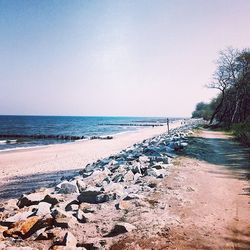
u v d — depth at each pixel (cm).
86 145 3925
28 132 7856
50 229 572
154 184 910
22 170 2003
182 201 748
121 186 877
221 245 509
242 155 1650
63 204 750
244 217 650
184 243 512
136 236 537
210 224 603
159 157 1402
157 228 572
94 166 1698
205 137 2905
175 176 1034
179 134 3109
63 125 12988
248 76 4612
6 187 1501
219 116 6438
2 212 732
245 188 914
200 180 999
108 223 604
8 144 4544
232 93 5059
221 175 1103
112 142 4347
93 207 706
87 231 571
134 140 4656
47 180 1658
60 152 3089
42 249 501
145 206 702
